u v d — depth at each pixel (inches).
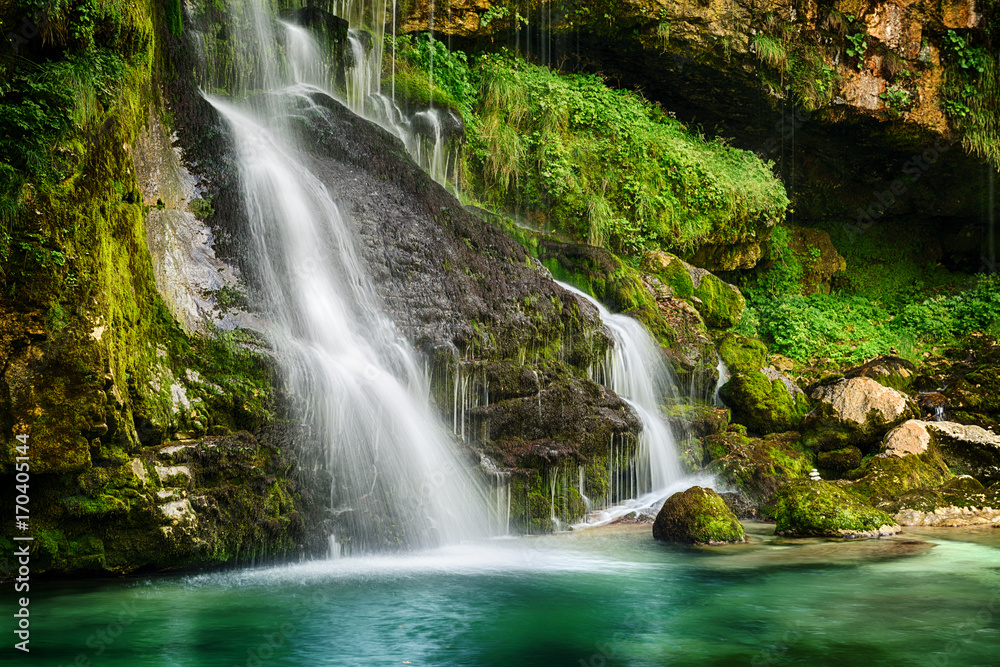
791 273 778.8
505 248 457.4
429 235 420.5
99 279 287.4
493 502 380.2
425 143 545.0
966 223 884.0
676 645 221.8
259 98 427.2
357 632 231.5
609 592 277.6
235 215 357.1
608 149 637.9
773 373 588.4
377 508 339.3
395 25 600.7
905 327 780.6
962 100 736.3
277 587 277.7
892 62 713.6
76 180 290.4
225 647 217.6
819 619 247.4
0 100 286.5
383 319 382.3
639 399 496.7
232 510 295.3
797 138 764.0
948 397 561.9
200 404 306.7
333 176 411.2
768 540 377.7
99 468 276.4
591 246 550.9
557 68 686.5
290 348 337.7
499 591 277.6
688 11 648.4
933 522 422.9
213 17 427.2
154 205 337.1
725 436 498.9
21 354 269.3
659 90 721.0
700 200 668.1
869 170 795.4
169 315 318.3
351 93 520.7
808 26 689.6
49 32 301.3
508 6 621.0
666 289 573.9
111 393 279.1
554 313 447.5
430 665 205.9
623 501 444.5
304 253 372.2
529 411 411.5
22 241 273.3
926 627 239.9
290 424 322.0
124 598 260.2
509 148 589.9
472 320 410.3
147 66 347.6
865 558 335.6
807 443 518.9
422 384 382.0
